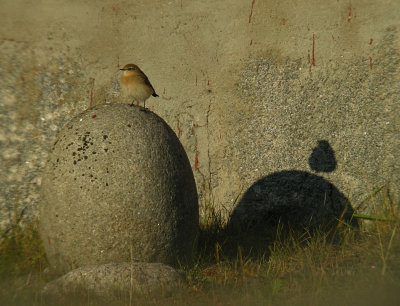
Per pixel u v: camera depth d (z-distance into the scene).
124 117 9.77
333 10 14.62
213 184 14.24
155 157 9.55
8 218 13.27
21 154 14.11
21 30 15.16
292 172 13.91
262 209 13.86
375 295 8.51
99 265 9.05
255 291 9.09
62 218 9.38
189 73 14.73
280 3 14.88
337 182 13.68
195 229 10.34
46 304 8.40
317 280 9.37
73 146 9.52
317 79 14.26
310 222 13.52
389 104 13.84
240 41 14.80
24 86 14.68
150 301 8.50
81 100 14.69
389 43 14.15
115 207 9.20
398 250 10.51
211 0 15.11
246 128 14.38
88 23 15.16
